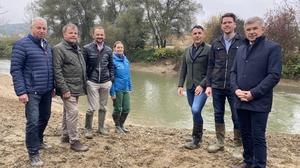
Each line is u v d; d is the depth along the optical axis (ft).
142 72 59.47
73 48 10.42
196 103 10.79
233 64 9.32
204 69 10.94
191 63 11.03
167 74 57.06
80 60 10.54
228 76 10.23
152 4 70.03
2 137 11.98
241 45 9.14
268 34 47.21
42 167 9.46
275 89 38.32
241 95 8.59
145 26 71.05
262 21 8.63
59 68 10.02
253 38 8.64
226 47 10.25
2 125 13.64
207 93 10.39
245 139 9.21
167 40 75.05
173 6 70.74
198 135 11.11
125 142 11.73
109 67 12.10
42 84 9.48
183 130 15.28
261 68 8.53
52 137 12.01
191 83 11.10
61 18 77.97
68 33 10.31
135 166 9.70
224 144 11.75
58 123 14.65
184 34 72.54
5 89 28.35
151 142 11.87
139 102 27.48
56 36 77.77
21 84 9.11
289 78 43.83
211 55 10.51
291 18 47.83
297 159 10.78
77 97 10.60
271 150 11.73
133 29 69.36
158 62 63.67
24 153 10.43
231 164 9.89
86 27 78.33
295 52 48.11
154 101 28.12
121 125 13.29
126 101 13.08
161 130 14.93
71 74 10.30
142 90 35.35
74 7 77.46
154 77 51.24
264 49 8.51
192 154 10.62
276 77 8.29
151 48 70.90
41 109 10.05
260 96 8.45
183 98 29.78
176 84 42.06
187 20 70.90
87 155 10.30
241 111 8.99
